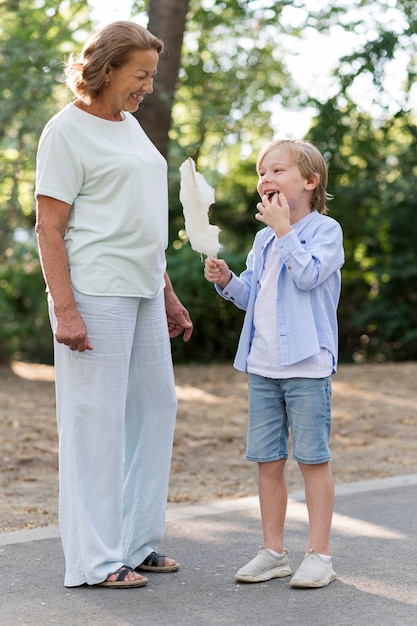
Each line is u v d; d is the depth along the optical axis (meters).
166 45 12.02
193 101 17.48
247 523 5.62
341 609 3.96
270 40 18.14
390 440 8.97
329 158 18.45
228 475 7.50
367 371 14.48
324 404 4.38
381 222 19.55
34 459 7.92
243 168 21.23
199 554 4.93
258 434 4.47
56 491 6.81
